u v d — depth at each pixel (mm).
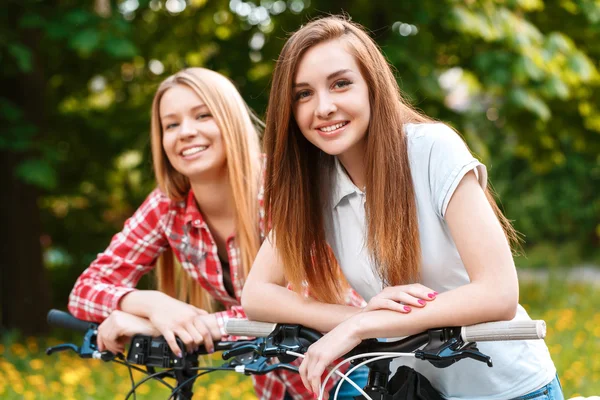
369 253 2193
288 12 9391
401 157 2133
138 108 10125
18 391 5797
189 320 2566
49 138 9680
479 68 8453
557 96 8945
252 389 5805
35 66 8438
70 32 7422
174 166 2965
